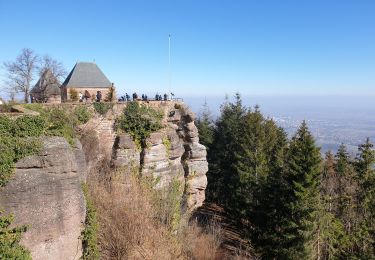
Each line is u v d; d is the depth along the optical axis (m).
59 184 19.86
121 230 26.47
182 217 37.41
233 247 43.94
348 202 50.00
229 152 65.94
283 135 70.94
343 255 40.59
